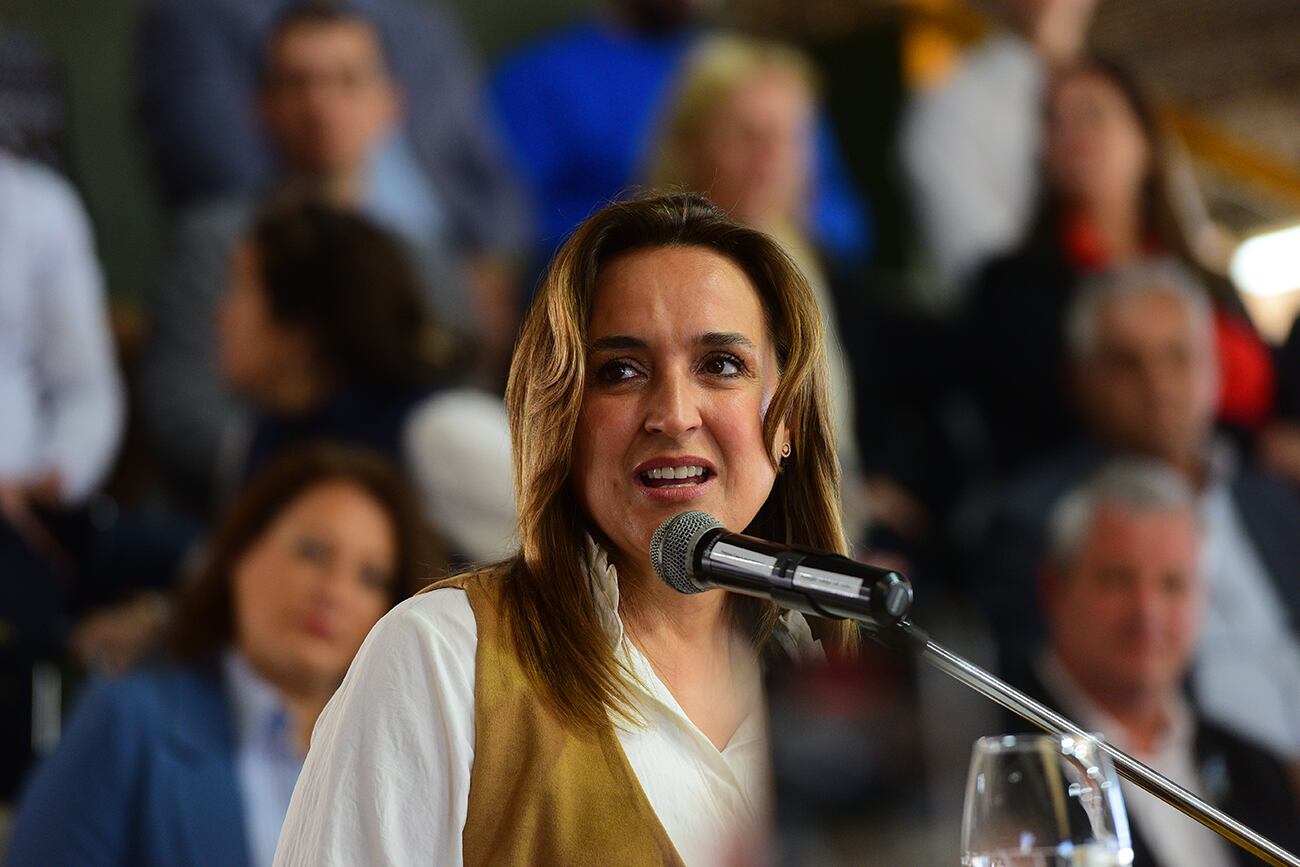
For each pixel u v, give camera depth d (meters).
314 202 13.64
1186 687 12.93
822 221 16.84
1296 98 20.30
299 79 14.19
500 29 15.80
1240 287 18.48
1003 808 4.35
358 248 13.33
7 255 12.71
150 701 8.53
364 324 13.06
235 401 13.04
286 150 14.10
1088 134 18.25
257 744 8.73
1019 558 15.88
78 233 13.28
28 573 12.11
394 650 4.72
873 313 16.64
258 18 14.15
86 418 12.97
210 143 13.75
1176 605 12.80
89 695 8.63
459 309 14.38
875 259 17.12
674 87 16.36
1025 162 17.98
